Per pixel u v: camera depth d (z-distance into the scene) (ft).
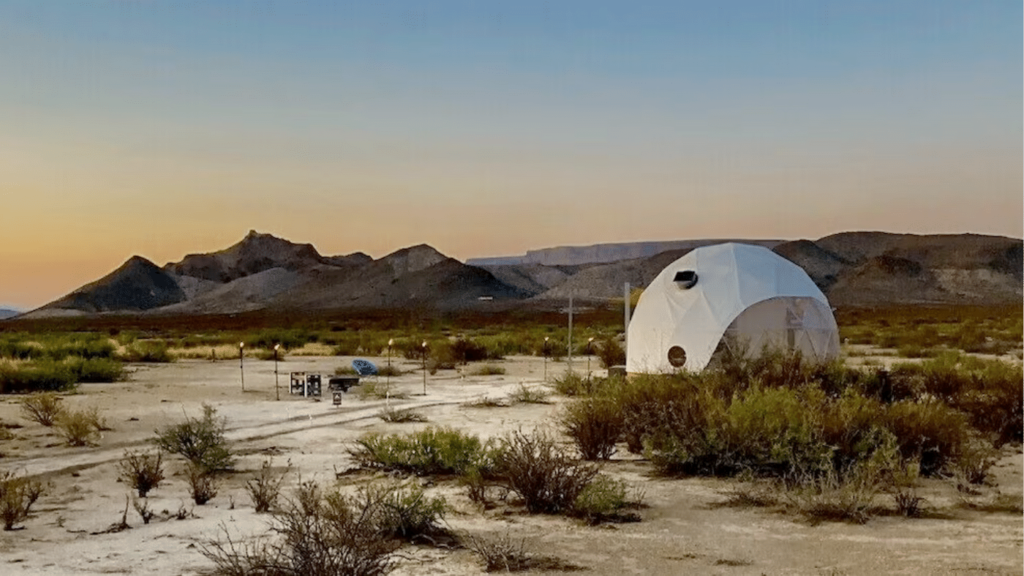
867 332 182.70
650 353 73.77
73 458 46.96
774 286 73.87
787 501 34.83
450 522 32.35
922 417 41.65
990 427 50.57
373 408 67.72
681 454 40.57
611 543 29.48
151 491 38.75
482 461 40.60
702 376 55.52
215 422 57.77
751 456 40.42
